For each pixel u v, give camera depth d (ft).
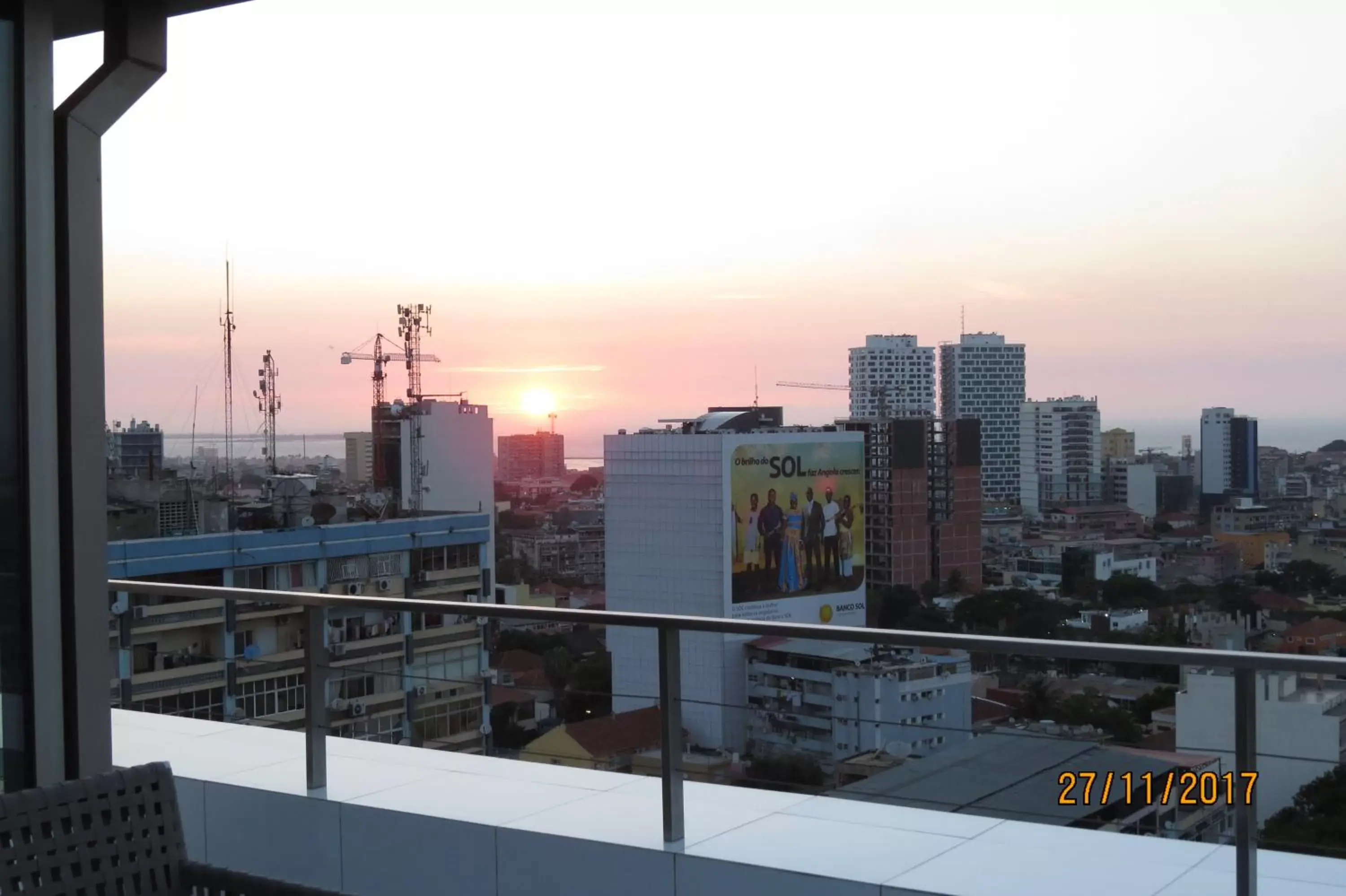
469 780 12.47
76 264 9.46
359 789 12.23
